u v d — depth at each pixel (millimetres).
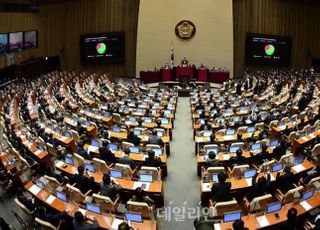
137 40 37969
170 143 18750
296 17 38031
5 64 31219
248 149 14320
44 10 37219
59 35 38750
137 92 29203
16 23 32781
